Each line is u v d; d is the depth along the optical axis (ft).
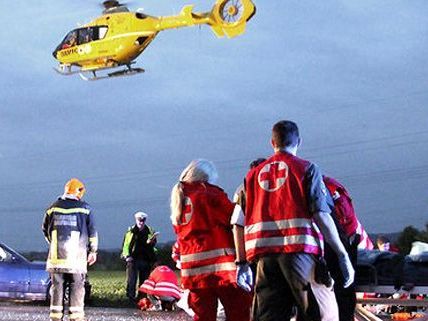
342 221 22.59
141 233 57.93
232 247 23.53
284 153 20.40
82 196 36.88
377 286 22.74
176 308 51.85
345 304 22.16
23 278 57.52
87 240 36.47
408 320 32.86
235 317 23.72
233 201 24.56
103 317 45.60
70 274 36.09
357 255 22.94
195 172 24.20
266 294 19.92
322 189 19.79
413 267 22.77
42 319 43.29
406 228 94.53
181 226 23.84
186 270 23.75
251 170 20.75
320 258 19.70
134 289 57.77
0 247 57.88
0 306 55.62
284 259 19.57
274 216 19.84
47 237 36.19
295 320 20.89
